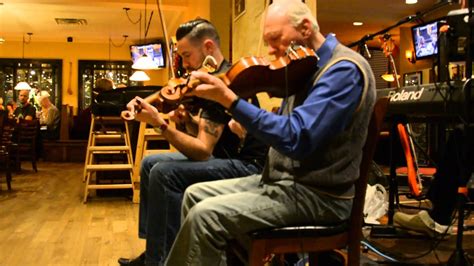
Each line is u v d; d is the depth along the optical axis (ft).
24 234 12.00
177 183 6.92
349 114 4.79
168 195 6.89
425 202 14.30
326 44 5.33
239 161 7.16
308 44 5.44
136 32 40.93
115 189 18.43
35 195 18.24
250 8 11.66
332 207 5.06
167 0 26.89
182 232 5.00
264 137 4.72
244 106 4.75
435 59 8.78
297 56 4.97
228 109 4.83
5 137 19.71
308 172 5.03
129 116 6.42
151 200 7.02
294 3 5.36
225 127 7.26
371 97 5.05
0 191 19.21
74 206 15.89
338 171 5.02
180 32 7.57
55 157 33.58
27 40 44.09
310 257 6.40
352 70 4.84
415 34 25.86
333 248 5.13
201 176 6.95
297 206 4.98
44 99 36.22
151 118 6.47
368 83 4.97
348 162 5.05
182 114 6.93
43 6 30.12
